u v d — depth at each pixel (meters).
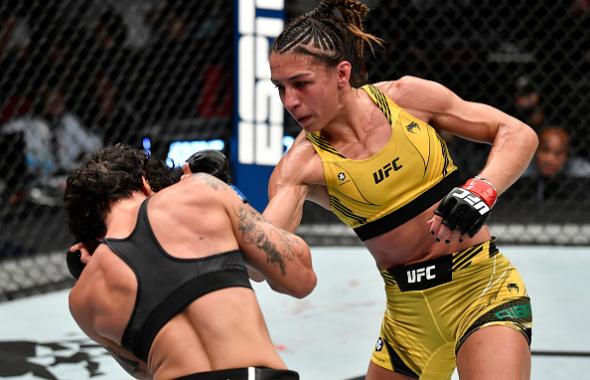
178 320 2.91
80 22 9.87
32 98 9.73
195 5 9.97
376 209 3.94
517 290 3.92
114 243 3.03
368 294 7.68
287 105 3.67
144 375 3.14
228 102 9.45
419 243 3.99
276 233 3.15
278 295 7.70
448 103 4.01
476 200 3.56
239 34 8.52
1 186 9.33
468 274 3.96
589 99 9.79
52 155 9.59
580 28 9.27
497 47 9.80
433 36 9.95
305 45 3.59
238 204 3.14
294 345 6.45
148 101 9.29
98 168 3.17
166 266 2.95
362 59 3.85
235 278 3.00
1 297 7.89
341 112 3.83
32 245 9.00
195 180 3.17
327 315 7.12
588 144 9.95
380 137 3.86
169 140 9.30
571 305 7.27
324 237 9.39
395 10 9.93
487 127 4.01
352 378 5.80
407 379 4.29
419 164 3.89
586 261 8.62
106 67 9.85
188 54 9.30
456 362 3.86
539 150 9.72
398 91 4.00
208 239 3.02
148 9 10.38
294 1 9.27
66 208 3.18
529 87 9.64
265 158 8.66
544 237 9.37
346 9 3.76
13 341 6.70
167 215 3.04
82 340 6.74
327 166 3.86
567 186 9.87
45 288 8.16
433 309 4.03
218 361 2.87
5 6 9.41
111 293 2.98
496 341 3.69
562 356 6.10
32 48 9.70
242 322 2.94
